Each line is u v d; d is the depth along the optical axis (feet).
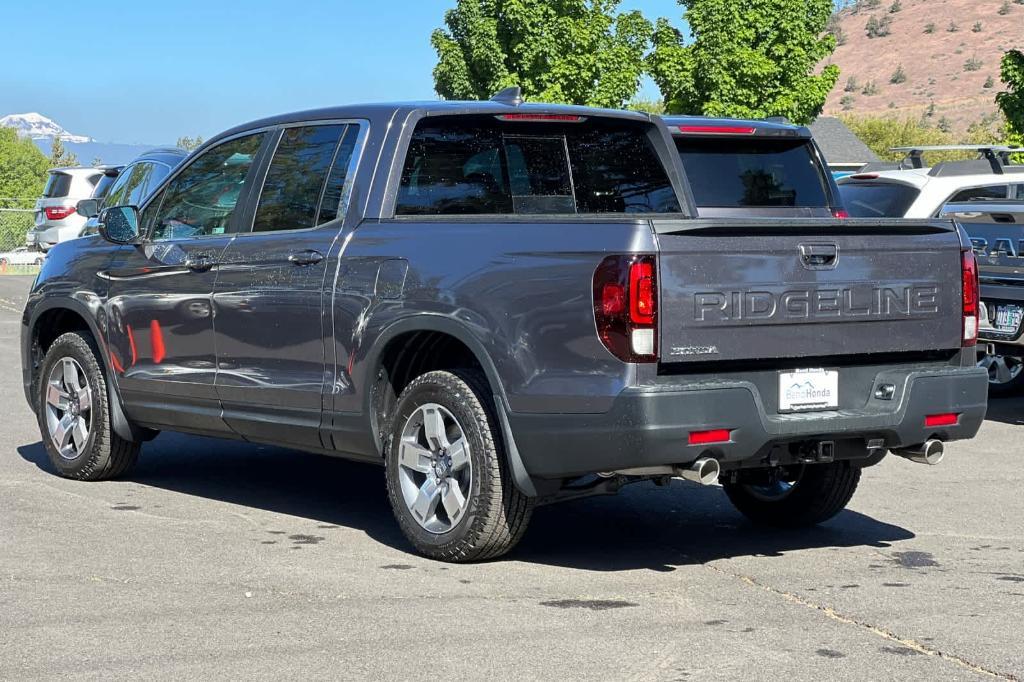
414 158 20.97
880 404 19.04
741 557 20.07
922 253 19.38
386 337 19.80
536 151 22.21
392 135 20.89
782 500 22.25
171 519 22.29
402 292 19.63
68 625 16.15
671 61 114.73
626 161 23.22
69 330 27.71
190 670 14.53
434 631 16.01
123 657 14.96
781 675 14.47
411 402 19.69
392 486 20.02
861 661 14.98
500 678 14.30
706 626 16.30
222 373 22.70
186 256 23.34
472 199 21.42
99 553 19.80
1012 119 83.51
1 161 413.59
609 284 17.34
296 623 16.30
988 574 19.06
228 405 22.71
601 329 17.42
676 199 23.52
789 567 19.44
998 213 33.81
